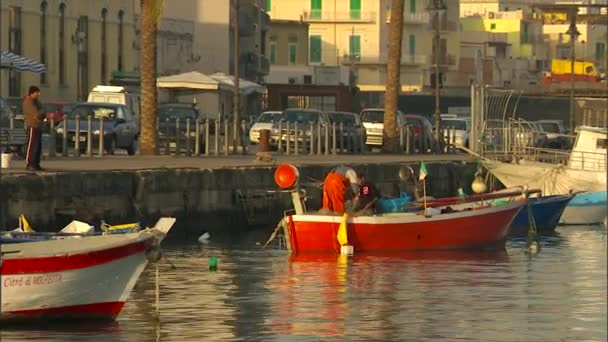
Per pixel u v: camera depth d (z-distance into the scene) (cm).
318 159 10000
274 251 7088
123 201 7431
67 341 4494
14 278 4556
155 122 9794
